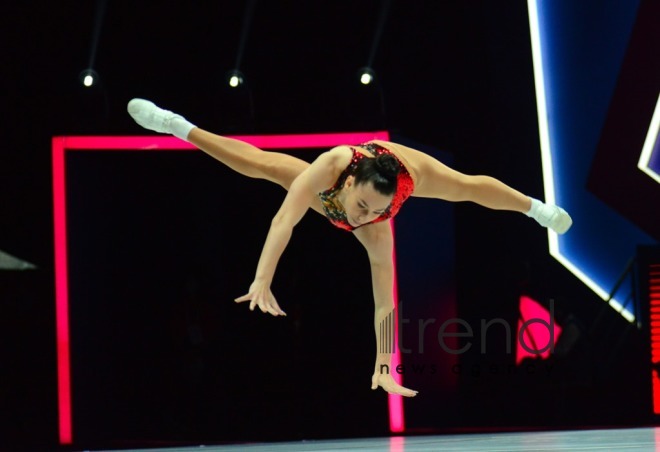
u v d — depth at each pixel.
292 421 18.05
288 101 17.72
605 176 17.17
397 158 8.16
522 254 17.91
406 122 17.86
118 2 17.52
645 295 17.00
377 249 8.86
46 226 17.84
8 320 17.94
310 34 17.64
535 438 12.69
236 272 18.58
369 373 17.83
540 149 17.47
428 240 17.42
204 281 18.33
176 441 17.89
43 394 18.00
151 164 18.31
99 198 17.88
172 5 17.61
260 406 18.22
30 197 17.72
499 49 17.61
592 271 17.45
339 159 7.97
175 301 18.64
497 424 17.66
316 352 18.02
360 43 17.61
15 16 17.41
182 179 18.62
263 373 18.34
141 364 18.56
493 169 17.64
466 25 17.62
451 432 16.72
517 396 17.67
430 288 17.31
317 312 18.02
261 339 18.42
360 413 17.75
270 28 17.67
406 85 17.77
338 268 18.02
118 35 17.64
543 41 17.34
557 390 17.47
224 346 18.42
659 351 17.09
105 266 18.02
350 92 17.55
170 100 17.66
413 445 12.30
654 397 17.11
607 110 17.09
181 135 9.23
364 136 16.88
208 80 17.67
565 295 17.64
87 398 17.50
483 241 18.11
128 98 17.70
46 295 17.97
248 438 18.00
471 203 18.19
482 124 17.70
